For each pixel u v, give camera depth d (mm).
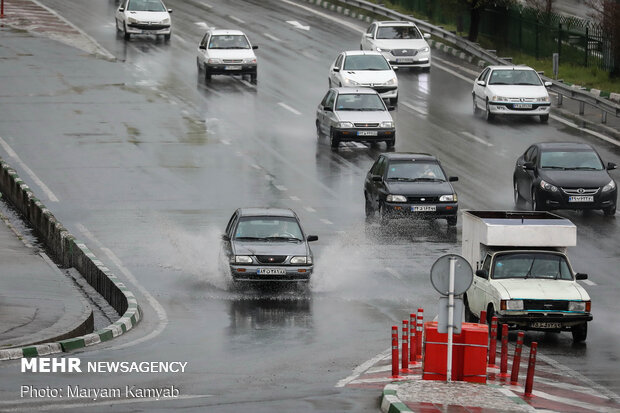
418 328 54031
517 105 112562
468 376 42938
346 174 94812
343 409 38656
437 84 132000
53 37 152500
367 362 47344
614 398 42594
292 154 101438
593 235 76750
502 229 56562
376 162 84750
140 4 153625
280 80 132875
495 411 37656
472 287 57375
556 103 122938
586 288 64375
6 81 128125
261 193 88000
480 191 88812
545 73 132000
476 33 149125
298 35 156625
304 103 122375
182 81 131125
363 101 105562
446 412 37250
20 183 86188
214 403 39219
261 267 61969
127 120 112562
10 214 85000
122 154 99812
